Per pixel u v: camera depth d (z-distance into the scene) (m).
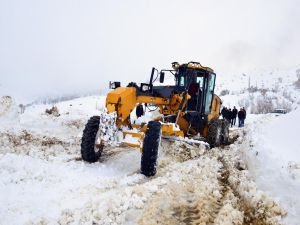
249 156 6.57
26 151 7.45
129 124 6.98
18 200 4.50
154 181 5.54
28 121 12.00
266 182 5.05
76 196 4.85
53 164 6.51
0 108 10.23
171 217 4.28
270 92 122.31
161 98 7.30
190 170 6.46
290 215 4.16
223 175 6.43
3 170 5.55
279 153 5.64
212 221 4.30
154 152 6.06
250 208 4.66
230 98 103.31
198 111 9.45
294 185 4.49
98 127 6.81
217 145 9.40
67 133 11.52
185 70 9.05
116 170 6.66
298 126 6.71
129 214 4.22
